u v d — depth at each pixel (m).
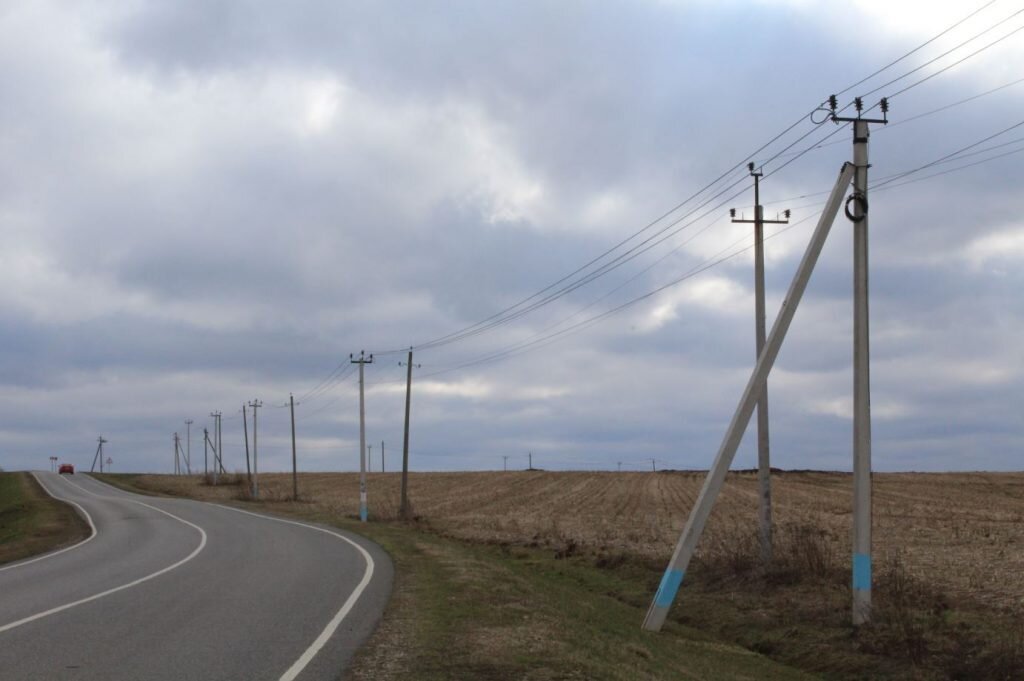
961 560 23.22
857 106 17.75
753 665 16.06
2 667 9.55
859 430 17.48
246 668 9.51
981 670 14.34
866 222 17.67
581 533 36.16
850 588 20.14
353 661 9.89
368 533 33.66
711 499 17.84
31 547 29.53
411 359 52.88
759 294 23.81
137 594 15.79
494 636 11.51
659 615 17.69
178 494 89.44
